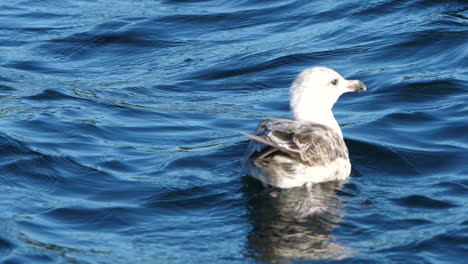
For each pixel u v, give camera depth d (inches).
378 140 607.8
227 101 713.0
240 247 439.8
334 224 467.8
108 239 450.9
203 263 418.9
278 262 419.2
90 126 637.3
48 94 719.7
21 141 593.0
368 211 485.1
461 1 885.8
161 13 941.8
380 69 751.7
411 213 480.4
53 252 430.0
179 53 837.2
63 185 528.4
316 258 424.5
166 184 527.2
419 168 558.9
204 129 642.8
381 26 847.1
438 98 684.7
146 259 424.2
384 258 422.6
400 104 680.4
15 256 423.2
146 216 483.8
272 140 486.9
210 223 474.9
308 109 560.4
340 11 897.5
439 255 426.6
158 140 618.8
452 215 473.4
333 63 775.1
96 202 501.0
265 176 512.4
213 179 537.0
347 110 679.1
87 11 971.3
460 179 531.8
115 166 561.0
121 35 882.8
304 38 844.0
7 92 729.6
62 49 855.1
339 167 526.6
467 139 601.0
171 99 719.7
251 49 827.4
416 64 757.3
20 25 928.3
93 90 737.6
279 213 484.4
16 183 530.9
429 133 615.8
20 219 471.8
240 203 499.8
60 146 593.3
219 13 934.4
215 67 789.2
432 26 820.0
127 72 796.6
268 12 925.8
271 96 719.1
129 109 686.5
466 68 738.8
